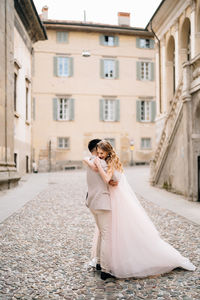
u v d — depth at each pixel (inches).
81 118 1191.6
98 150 157.9
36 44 1167.0
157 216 296.7
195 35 538.9
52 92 1171.9
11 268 162.9
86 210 328.8
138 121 1229.7
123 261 150.5
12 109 562.9
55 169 1159.6
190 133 404.2
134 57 1230.9
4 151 520.7
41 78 1168.2
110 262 149.5
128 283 145.0
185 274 154.3
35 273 156.6
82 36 1194.6
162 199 410.3
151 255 154.3
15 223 265.4
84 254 185.0
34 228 248.4
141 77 1246.3
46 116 1167.6
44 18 1209.4
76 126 1186.0
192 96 404.5
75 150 1181.7
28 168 908.0
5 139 525.7
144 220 160.7
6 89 529.3
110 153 157.4
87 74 1198.3
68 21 1193.4
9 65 548.1
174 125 469.1
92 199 154.2
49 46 1173.7
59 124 1175.0
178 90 495.5
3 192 472.1
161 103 738.2
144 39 1245.7
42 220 278.2
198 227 248.7
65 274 155.6
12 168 541.3
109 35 1213.7
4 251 190.5
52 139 1167.0
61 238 219.0
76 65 1191.6
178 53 625.0
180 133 452.4
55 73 1174.3
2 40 513.0
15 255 183.2
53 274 155.5
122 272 149.3
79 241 211.5
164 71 708.7
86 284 143.9
